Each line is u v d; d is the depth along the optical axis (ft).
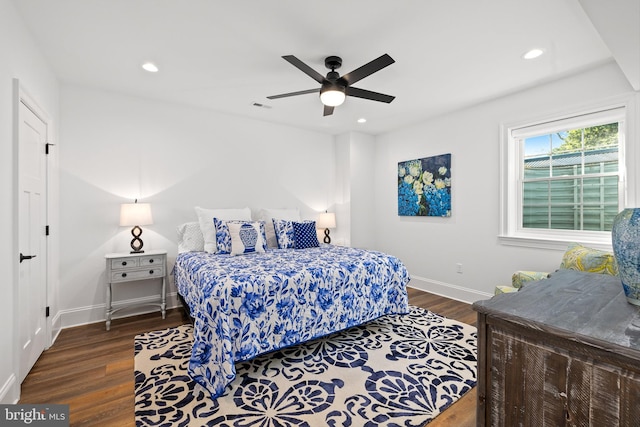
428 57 8.29
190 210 12.44
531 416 3.02
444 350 8.16
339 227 16.67
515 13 6.44
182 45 7.77
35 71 7.59
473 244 12.28
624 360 2.44
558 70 9.09
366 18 6.63
